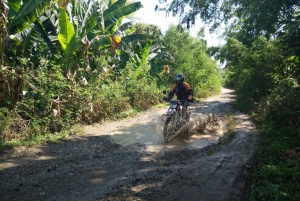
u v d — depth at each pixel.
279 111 7.83
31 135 6.95
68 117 8.12
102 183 4.25
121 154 5.82
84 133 7.86
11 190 4.00
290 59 6.77
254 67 12.53
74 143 6.74
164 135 7.03
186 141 6.96
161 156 5.69
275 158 5.21
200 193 3.94
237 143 6.57
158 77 17.06
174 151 6.06
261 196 3.73
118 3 10.49
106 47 11.55
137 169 4.88
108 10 10.52
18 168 4.92
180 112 7.34
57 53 9.27
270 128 7.34
